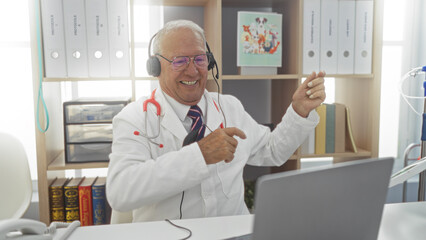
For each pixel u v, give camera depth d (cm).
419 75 267
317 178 65
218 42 199
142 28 243
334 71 209
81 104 194
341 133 215
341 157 232
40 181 192
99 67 192
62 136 232
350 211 71
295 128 152
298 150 210
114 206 123
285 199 62
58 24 186
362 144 224
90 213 201
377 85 212
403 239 95
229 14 243
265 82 254
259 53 205
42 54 188
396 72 274
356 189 70
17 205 182
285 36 223
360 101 225
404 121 274
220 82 201
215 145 118
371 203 73
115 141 132
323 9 204
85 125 195
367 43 210
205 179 132
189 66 133
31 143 246
